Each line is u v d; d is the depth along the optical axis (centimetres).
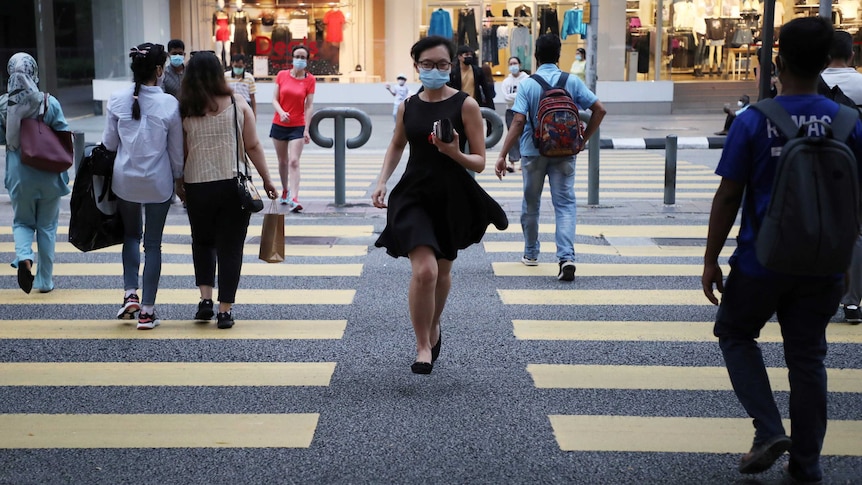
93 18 2712
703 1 2877
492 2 2816
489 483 428
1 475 438
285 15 2795
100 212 668
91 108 2738
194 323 693
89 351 627
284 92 1129
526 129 820
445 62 533
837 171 378
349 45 2806
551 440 478
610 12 2817
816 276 396
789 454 432
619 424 500
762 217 401
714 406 528
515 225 1080
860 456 459
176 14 2822
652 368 594
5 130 736
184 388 557
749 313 411
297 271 857
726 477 434
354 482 429
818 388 407
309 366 595
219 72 645
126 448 469
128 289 686
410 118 540
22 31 2766
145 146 641
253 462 451
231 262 675
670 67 2889
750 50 2898
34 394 548
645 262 900
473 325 687
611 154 1855
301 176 1513
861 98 659
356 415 511
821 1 1116
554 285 808
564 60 2877
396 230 524
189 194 655
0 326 686
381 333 667
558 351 628
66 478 435
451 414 513
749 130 403
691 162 1725
